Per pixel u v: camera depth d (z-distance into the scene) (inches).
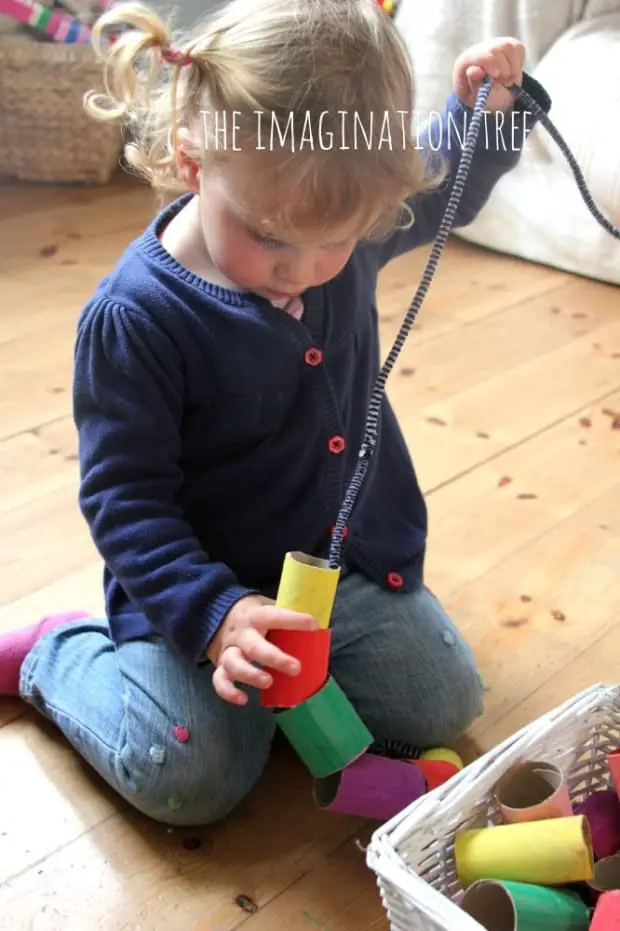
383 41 30.5
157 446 35.4
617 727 36.3
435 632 41.6
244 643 32.0
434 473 57.7
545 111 41.1
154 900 35.4
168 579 34.2
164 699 37.8
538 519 54.6
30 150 87.8
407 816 31.5
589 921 31.0
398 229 37.6
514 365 69.0
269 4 30.4
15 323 69.6
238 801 38.3
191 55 30.8
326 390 37.1
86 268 77.2
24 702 43.1
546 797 34.2
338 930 34.7
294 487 38.8
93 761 38.6
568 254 81.1
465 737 42.3
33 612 46.9
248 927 34.7
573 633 47.3
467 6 77.7
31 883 35.8
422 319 74.3
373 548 41.7
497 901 31.5
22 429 59.1
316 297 36.6
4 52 82.4
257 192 29.7
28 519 52.5
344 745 35.6
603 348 71.7
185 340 34.8
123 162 91.6
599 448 60.6
